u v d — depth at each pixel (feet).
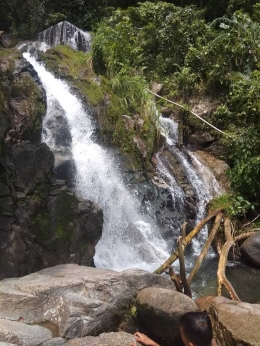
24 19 48.16
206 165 35.63
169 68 43.70
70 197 22.63
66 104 32.50
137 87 36.42
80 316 14.20
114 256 27.22
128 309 15.80
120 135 33.12
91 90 34.47
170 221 30.32
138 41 45.14
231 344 15.71
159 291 15.46
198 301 18.20
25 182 21.45
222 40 40.40
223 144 36.78
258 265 27.17
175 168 33.88
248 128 35.50
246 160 33.12
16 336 12.60
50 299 14.76
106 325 14.82
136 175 31.35
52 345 12.78
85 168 28.86
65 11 50.98
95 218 23.45
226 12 50.24
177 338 15.16
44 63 36.60
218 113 38.09
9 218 20.24
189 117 38.86
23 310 14.23
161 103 39.52
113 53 39.32
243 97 36.78
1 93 25.18
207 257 28.66
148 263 27.25
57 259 21.47
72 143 30.76
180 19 44.96
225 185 34.24
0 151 20.76
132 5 53.93
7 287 15.28
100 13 52.06
